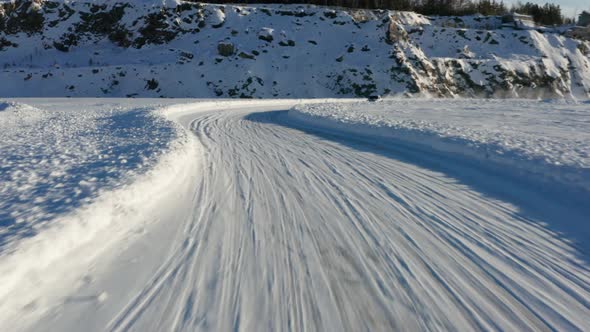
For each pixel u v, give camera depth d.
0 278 2.17
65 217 2.94
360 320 2.10
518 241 3.20
